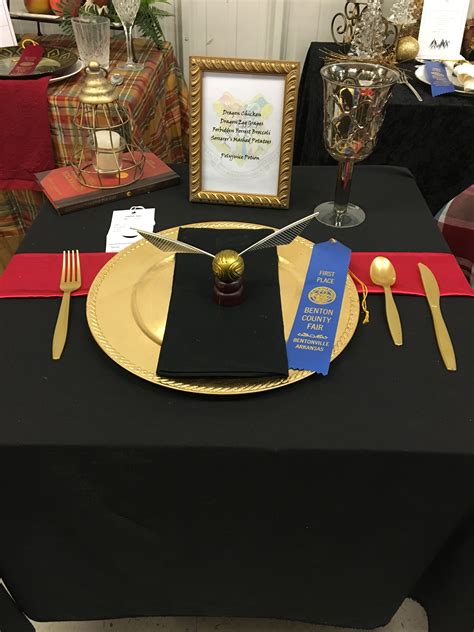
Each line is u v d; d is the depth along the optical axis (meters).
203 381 0.61
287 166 0.88
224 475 0.60
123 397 0.60
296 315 0.69
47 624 1.02
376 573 0.76
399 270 0.78
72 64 1.37
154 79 1.51
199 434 0.57
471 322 0.70
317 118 1.65
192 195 0.92
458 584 0.70
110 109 1.22
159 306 0.70
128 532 0.69
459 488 0.60
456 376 0.63
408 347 0.67
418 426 0.58
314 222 0.88
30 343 0.67
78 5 1.57
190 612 0.87
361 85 0.75
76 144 1.31
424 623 1.01
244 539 0.71
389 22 1.77
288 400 0.60
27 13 1.63
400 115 1.48
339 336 0.66
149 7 1.59
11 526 0.67
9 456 0.57
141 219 0.89
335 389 0.62
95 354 0.66
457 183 1.60
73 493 0.62
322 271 0.75
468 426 0.58
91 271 0.77
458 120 1.48
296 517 0.67
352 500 0.63
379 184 1.00
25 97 1.25
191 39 2.02
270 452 0.56
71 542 0.71
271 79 0.82
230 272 0.65
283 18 1.97
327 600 0.82
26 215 1.46
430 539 0.69
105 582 0.78
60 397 0.60
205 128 0.87
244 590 0.81
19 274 0.77
